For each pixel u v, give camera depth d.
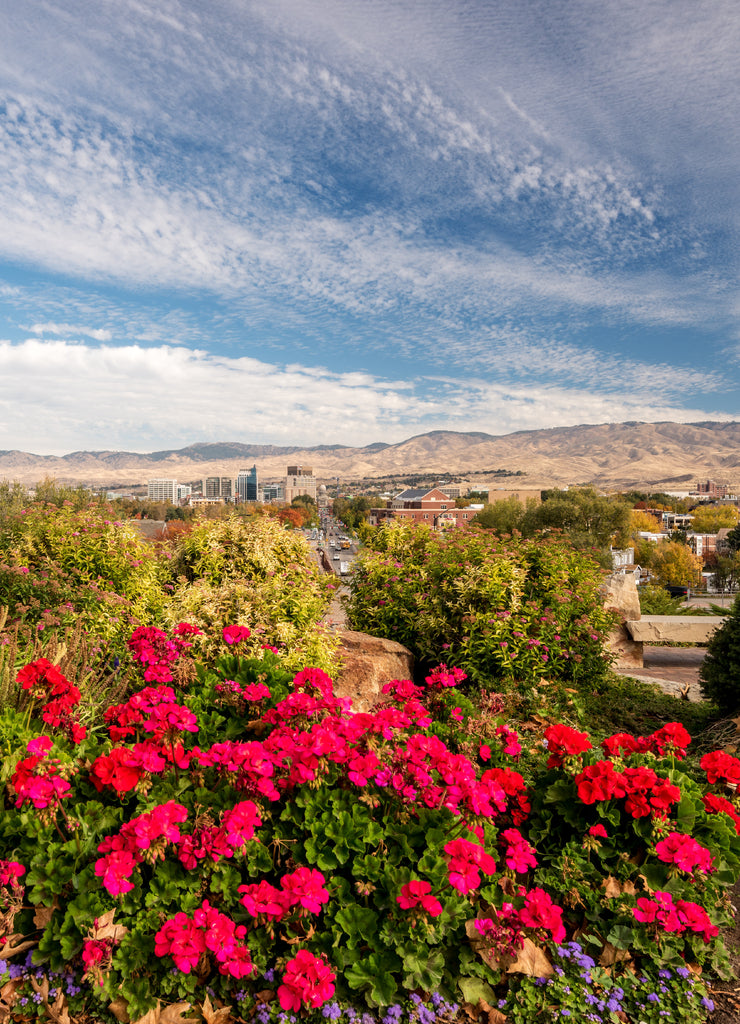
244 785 2.65
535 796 3.31
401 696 3.82
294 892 2.32
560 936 2.45
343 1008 2.37
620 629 12.20
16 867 2.36
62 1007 2.27
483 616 6.81
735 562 57.56
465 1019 2.44
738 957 2.87
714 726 6.04
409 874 2.59
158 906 2.46
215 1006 2.34
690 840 2.82
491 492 112.25
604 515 54.81
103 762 2.67
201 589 5.71
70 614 5.15
